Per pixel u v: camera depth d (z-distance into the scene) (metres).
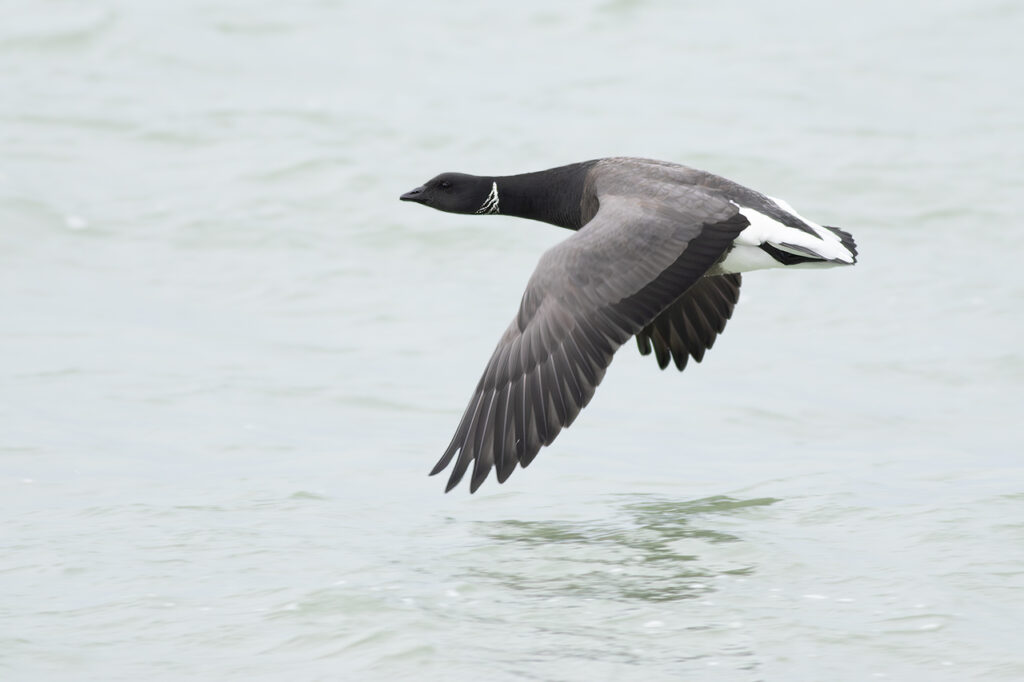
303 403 15.37
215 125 24.33
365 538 11.44
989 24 28.95
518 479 13.19
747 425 14.94
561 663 9.08
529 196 12.51
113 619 9.88
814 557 10.80
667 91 25.72
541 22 29.38
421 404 15.41
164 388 15.66
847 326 17.78
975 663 9.02
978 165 22.45
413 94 25.69
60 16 28.80
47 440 14.08
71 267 19.59
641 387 16.08
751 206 10.66
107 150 23.39
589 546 11.16
